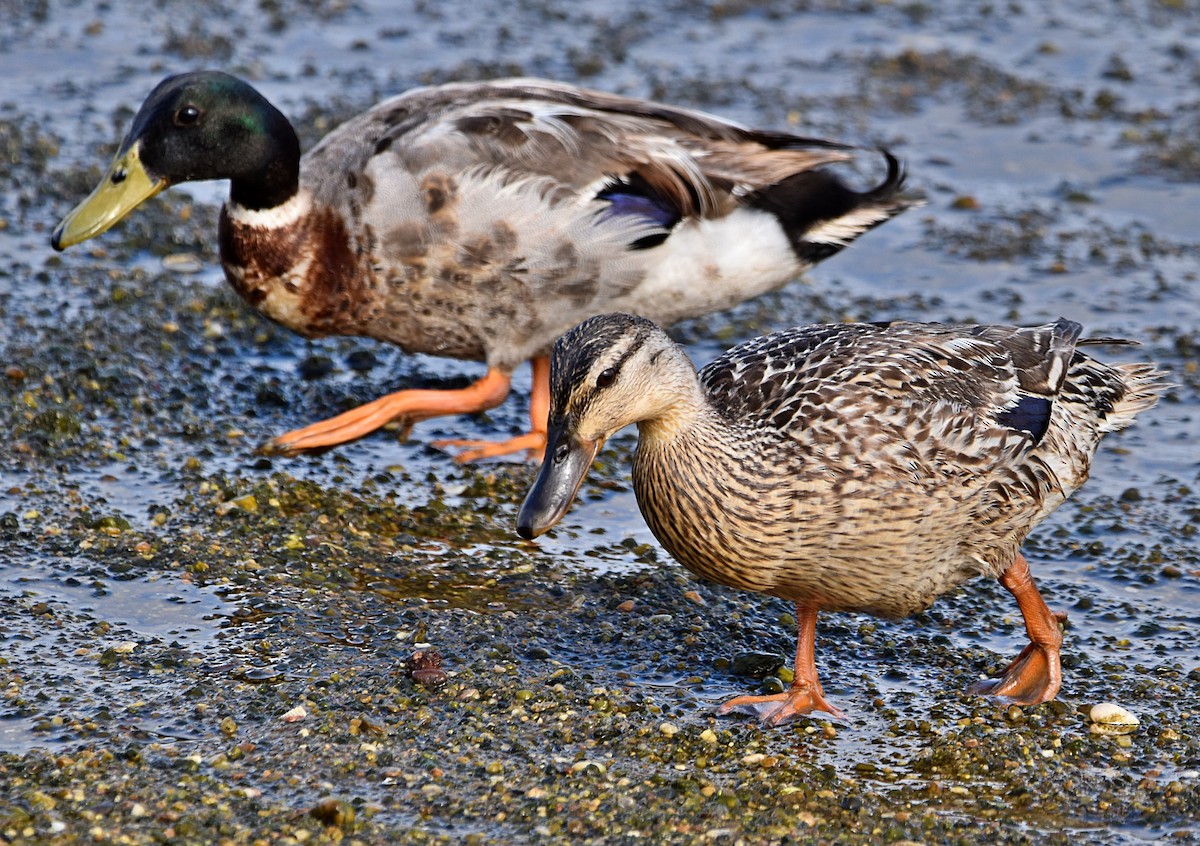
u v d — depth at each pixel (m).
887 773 8.82
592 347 8.62
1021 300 15.88
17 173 17.41
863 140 19.38
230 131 12.47
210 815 7.98
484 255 12.44
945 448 8.91
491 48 21.52
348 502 11.97
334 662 9.73
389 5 23.06
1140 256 16.86
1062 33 22.73
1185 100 20.62
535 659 9.92
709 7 23.39
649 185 12.73
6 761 8.33
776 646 10.31
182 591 10.48
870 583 9.13
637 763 8.78
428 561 11.21
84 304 14.84
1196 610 10.89
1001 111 20.27
